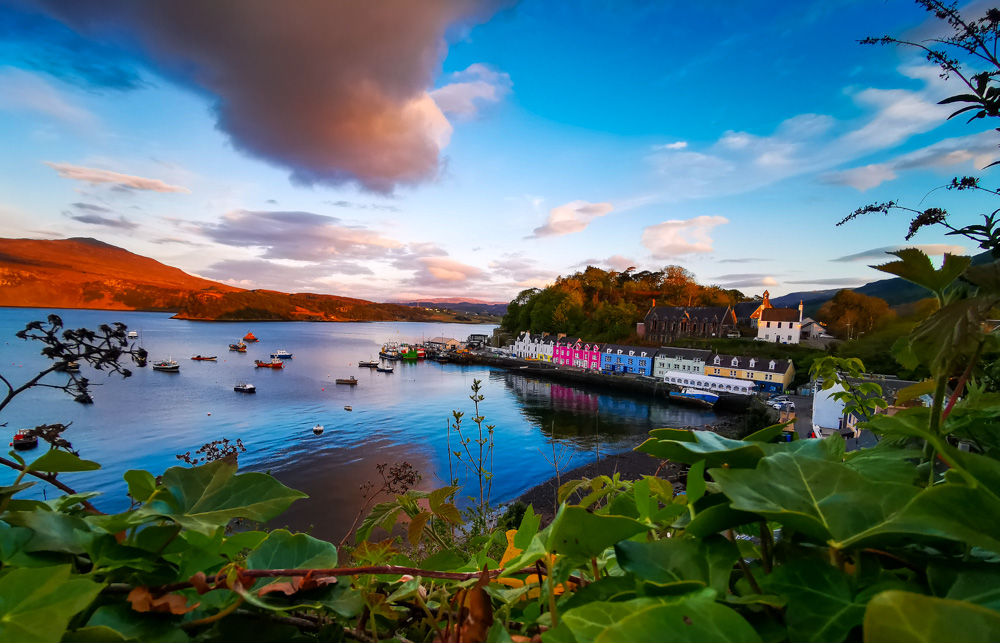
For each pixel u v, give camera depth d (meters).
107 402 60.22
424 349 126.00
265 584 0.78
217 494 0.82
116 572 0.74
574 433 49.47
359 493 31.89
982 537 0.44
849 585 0.52
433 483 34.88
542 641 0.58
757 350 74.75
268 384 78.06
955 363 0.65
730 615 0.41
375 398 68.31
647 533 0.90
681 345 86.69
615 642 0.39
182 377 81.81
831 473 0.62
